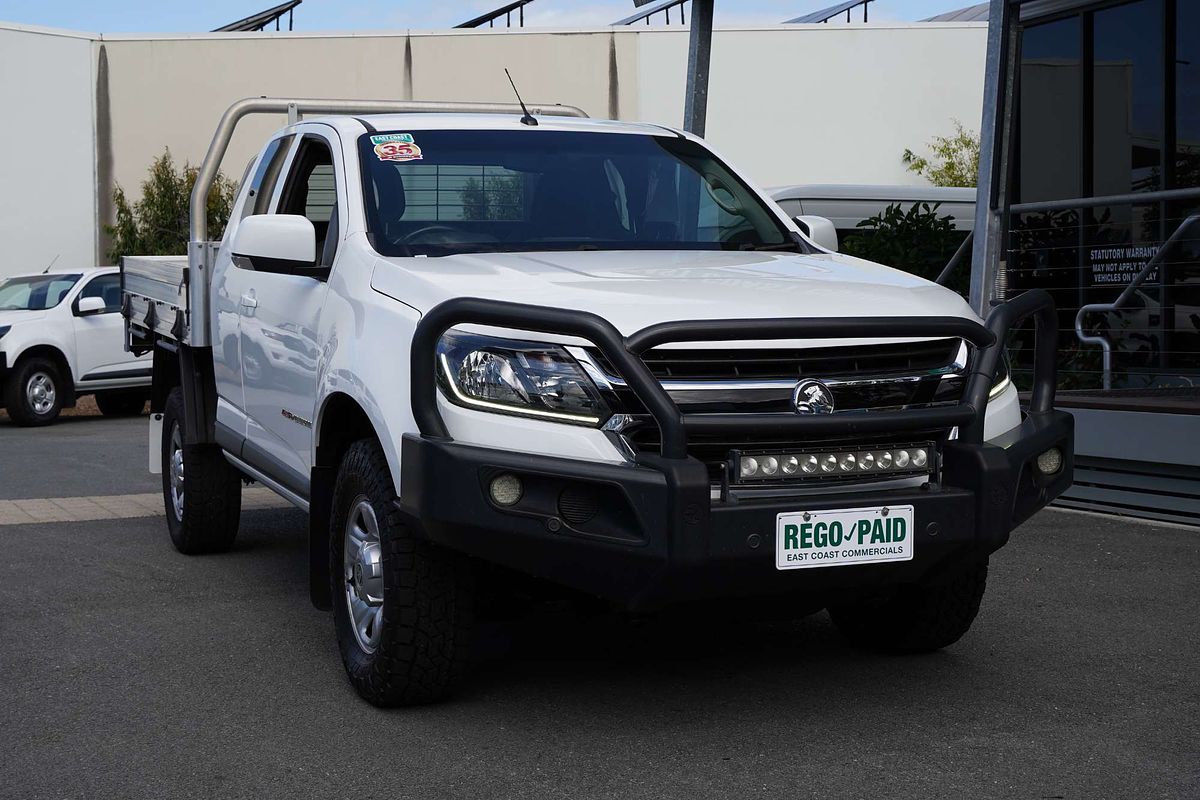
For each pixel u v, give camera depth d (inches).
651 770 146.2
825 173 1406.3
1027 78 468.1
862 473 151.2
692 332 143.4
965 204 590.9
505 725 162.2
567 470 142.4
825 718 163.9
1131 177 433.1
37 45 1259.2
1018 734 156.8
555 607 166.6
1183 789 138.3
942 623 185.0
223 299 244.5
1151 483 293.7
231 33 1289.4
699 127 420.2
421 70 1307.8
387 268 174.4
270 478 222.7
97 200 1290.6
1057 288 442.6
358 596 172.9
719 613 156.3
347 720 164.9
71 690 179.3
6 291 685.9
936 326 153.9
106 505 351.9
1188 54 413.7
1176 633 202.1
